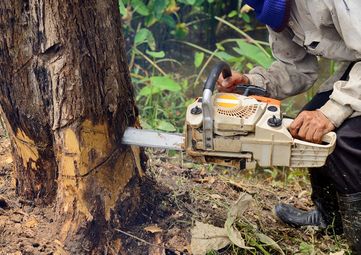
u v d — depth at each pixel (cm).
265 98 273
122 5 541
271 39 314
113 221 293
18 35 267
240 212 314
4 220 302
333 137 266
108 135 284
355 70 266
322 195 338
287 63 318
